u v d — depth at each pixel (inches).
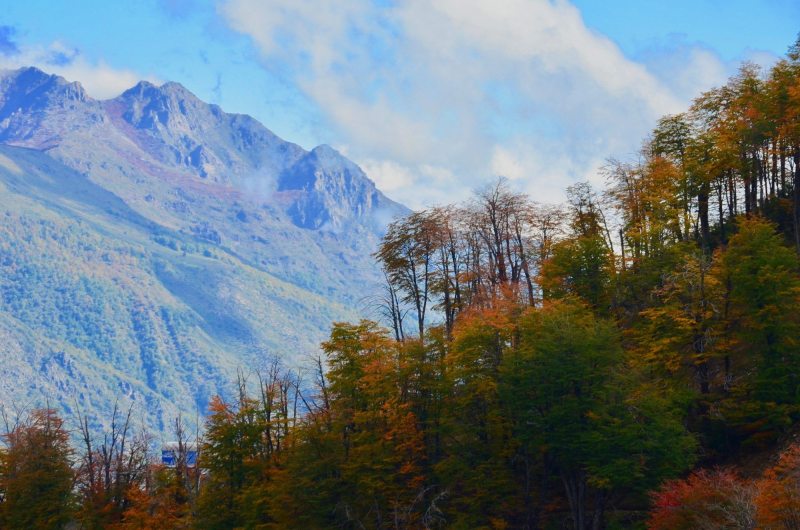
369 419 2667.3
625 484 2292.1
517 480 2632.9
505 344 2721.5
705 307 2640.3
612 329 2596.0
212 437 3009.4
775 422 2381.9
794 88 3166.8
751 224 2758.4
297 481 2659.9
